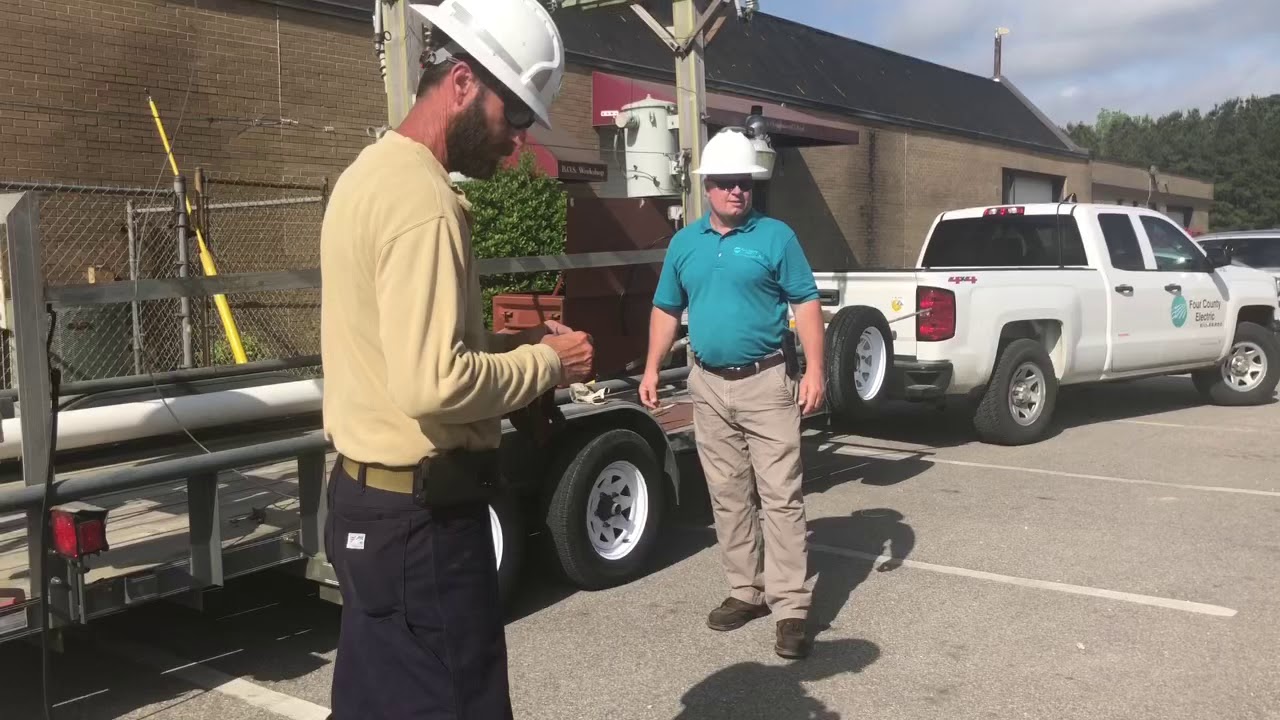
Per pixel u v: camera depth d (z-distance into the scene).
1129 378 9.19
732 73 17.53
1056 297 8.26
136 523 4.00
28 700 3.75
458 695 1.96
